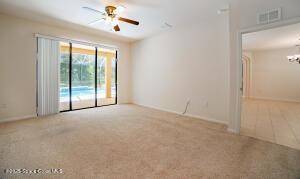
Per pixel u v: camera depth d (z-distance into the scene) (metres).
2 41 3.24
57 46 4.03
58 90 4.11
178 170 1.67
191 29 3.85
